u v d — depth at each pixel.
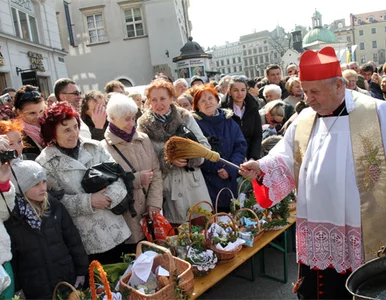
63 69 14.66
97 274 2.42
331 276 2.08
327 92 1.97
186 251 2.67
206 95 3.53
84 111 3.46
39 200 2.20
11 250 2.14
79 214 2.45
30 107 2.91
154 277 2.35
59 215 2.33
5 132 2.29
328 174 2.01
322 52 2.02
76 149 2.56
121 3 19.53
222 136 3.49
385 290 1.71
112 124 2.87
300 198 2.17
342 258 2.00
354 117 1.99
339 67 1.96
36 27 13.16
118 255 2.87
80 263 2.38
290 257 3.86
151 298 2.07
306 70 1.97
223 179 3.41
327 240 2.05
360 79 5.98
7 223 2.15
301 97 5.79
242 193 3.45
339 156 1.99
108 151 2.86
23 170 2.18
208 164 3.36
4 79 10.78
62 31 20.02
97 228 2.51
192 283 2.28
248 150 4.11
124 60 19.89
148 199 2.91
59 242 2.27
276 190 2.29
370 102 2.00
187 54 14.57
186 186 3.14
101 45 19.95
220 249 2.70
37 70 12.54
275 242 3.62
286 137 2.31
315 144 2.10
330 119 2.06
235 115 4.11
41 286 2.19
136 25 19.78
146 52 19.80
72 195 2.44
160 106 3.08
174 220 3.17
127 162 2.84
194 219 3.13
